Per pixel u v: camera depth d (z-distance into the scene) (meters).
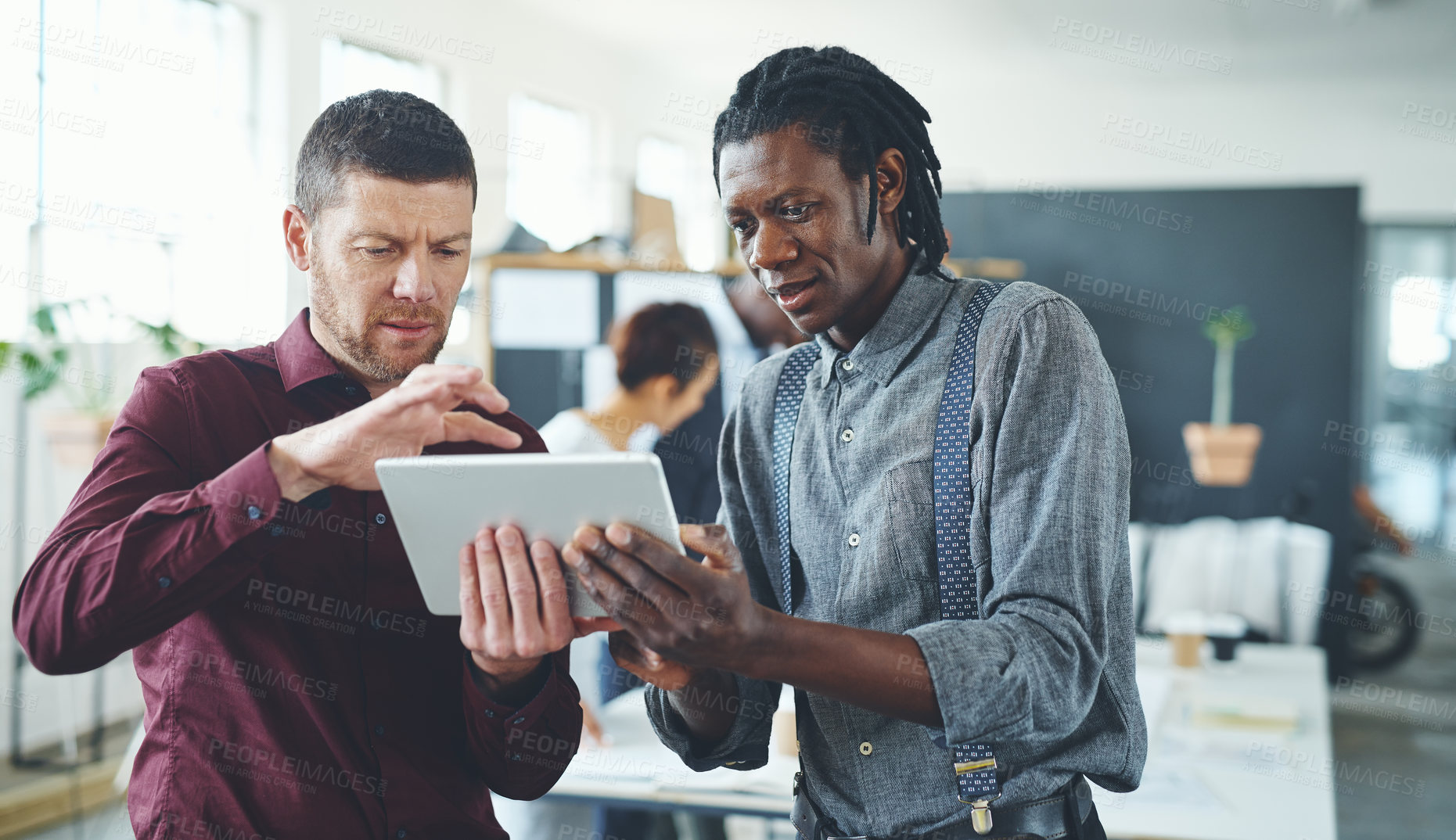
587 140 6.38
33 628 0.90
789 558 1.12
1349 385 5.22
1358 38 6.12
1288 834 1.56
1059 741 0.96
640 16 5.78
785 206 0.95
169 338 3.38
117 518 0.95
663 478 0.73
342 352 1.07
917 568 0.99
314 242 1.02
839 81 0.96
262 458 0.86
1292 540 4.79
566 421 2.35
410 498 0.80
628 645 0.92
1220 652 2.62
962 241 5.62
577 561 0.75
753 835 2.87
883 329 1.04
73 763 3.47
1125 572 0.99
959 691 0.80
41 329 3.09
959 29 6.06
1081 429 0.91
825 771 1.08
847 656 0.80
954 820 0.97
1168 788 1.75
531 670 1.01
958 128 7.61
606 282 3.59
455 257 1.05
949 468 0.98
